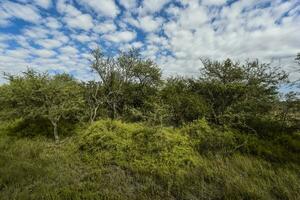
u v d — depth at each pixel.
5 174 6.10
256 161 7.29
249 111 10.29
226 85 10.68
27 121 12.13
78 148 8.74
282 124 10.27
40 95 10.77
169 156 7.27
